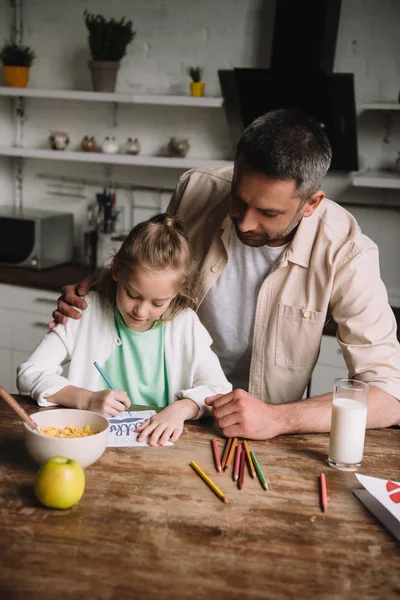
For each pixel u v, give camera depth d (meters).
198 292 1.86
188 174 1.99
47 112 3.94
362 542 1.11
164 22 3.58
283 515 1.17
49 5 3.79
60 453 1.22
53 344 1.70
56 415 1.39
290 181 1.43
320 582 1.00
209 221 1.89
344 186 3.43
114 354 1.75
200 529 1.11
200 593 0.95
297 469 1.35
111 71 3.50
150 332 1.73
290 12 2.90
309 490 1.27
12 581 0.95
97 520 1.12
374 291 1.71
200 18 3.51
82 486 1.15
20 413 1.27
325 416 1.53
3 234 3.65
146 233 1.56
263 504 1.21
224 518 1.15
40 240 3.61
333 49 3.05
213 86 3.55
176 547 1.06
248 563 1.03
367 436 1.54
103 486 1.23
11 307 3.48
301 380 1.85
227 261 1.82
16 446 1.38
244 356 1.90
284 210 1.48
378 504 1.22
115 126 3.82
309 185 1.47
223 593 0.96
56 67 3.85
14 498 1.17
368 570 1.03
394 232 3.39
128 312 1.61
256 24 3.41
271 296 1.79
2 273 3.53
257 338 1.83
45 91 3.58
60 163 3.98
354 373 1.69
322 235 1.73
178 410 1.52
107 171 3.89
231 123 3.31
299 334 1.79
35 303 3.42
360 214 3.43
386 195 3.38
